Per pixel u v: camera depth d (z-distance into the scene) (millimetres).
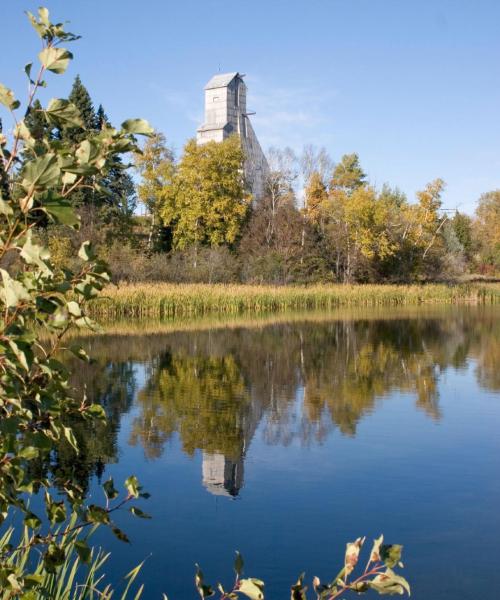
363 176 64812
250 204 51156
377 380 14047
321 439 9352
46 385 2078
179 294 31219
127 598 4805
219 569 5352
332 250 47281
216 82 68812
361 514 6594
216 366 15586
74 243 28547
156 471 7781
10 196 1647
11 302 1542
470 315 32406
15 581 1728
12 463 1856
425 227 50531
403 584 1685
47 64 1667
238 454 8562
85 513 2211
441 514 6621
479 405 11609
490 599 4895
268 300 35094
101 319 27219
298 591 1828
